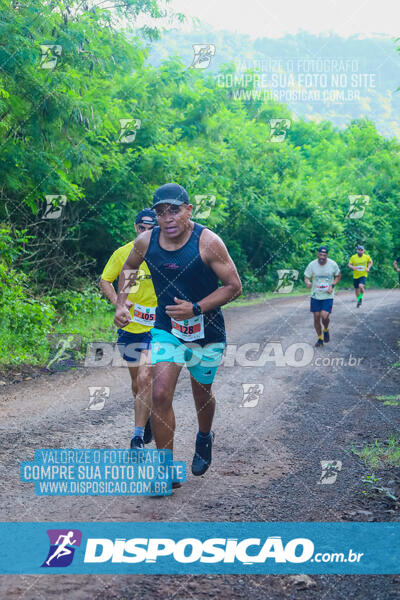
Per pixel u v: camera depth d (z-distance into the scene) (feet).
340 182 143.95
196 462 11.56
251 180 84.58
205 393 11.25
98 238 47.85
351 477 11.87
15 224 37.37
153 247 10.71
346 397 19.34
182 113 73.92
